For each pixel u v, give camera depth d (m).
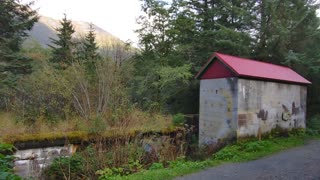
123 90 12.23
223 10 15.45
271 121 9.55
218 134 9.13
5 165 3.10
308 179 5.23
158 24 15.29
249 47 14.12
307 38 13.60
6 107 12.03
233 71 8.51
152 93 14.98
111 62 12.70
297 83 10.64
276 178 5.33
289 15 13.70
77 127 9.40
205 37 15.55
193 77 14.48
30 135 8.10
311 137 10.23
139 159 6.92
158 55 15.43
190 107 15.19
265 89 9.35
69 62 13.65
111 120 9.86
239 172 5.81
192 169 6.04
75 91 11.38
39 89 11.28
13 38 16.22
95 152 6.97
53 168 6.55
